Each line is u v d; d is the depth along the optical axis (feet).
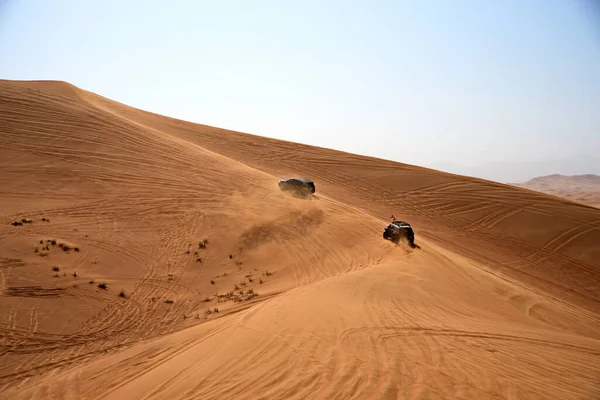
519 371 27.14
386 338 31.96
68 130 126.93
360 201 128.36
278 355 28.58
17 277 61.67
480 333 35.86
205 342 33.91
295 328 33.30
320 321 34.99
